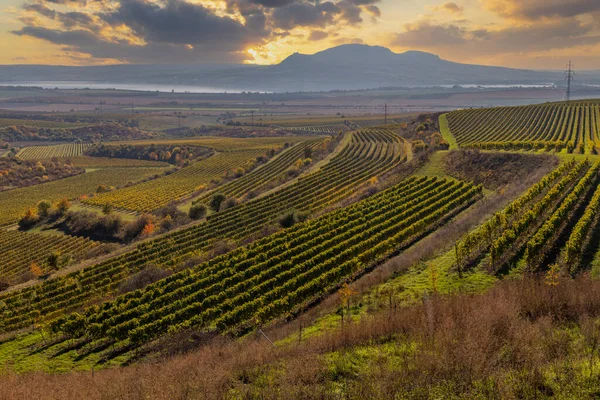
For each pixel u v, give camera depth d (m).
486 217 50.28
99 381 22.72
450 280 33.91
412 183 74.75
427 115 162.25
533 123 127.31
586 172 56.53
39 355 36.22
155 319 40.41
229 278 45.88
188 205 105.12
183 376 19.17
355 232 54.62
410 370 16.22
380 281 37.00
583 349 16.95
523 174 69.62
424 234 51.53
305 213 69.44
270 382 17.34
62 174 165.25
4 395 21.81
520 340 17.45
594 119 120.25
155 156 192.38
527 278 28.38
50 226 100.56
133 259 65.00
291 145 162.88
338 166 108.56
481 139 113.69
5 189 143.88
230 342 32.28
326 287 40.88
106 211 101.00
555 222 38.91
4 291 58.81
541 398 14.01
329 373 17.78
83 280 57.84
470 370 15.51
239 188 111.19
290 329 31.42
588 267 32.78
